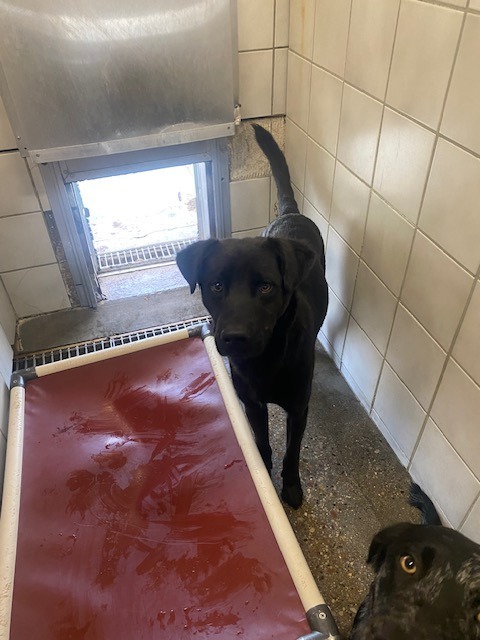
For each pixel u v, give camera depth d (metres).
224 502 1.22
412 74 1.11
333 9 1.40
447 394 1.24
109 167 1.84
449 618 0.79
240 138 1.95
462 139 1.00
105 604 1.05
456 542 0.87
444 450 1.30
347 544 1.36
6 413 1.51
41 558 1.13
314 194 1.81
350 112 1.43
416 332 1.32
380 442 1.62
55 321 2.08
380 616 0.84
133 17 1.50
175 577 1.09
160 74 1.63
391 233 1.34
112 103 1.64
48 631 1.01
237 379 1.33
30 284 2.01
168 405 1.48
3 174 1.74
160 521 1.20
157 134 1.74
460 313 1.12
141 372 1.59
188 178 2.78
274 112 1.93
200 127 1.78
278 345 1.20
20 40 1.46
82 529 1.19
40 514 1.22
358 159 1.43
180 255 1.21
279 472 1.56
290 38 1.74
